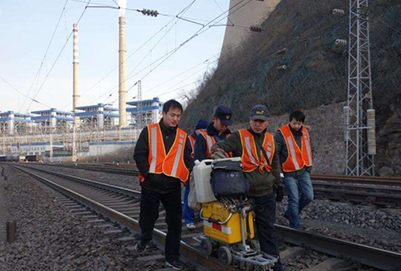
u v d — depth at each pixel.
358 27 19.62
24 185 18.77
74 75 104.00
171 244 4.66
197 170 4.30
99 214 8.91
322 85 24.31
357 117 19.08
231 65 39.50
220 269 4.23
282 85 27.95
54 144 99.44
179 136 4.56
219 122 5.21
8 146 113.12
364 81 21.48
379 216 7.52
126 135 82.94
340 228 7.12
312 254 4.98
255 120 4.08
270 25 36.75
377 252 4.34
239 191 3.84
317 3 30.05
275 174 4.25
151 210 4.56
